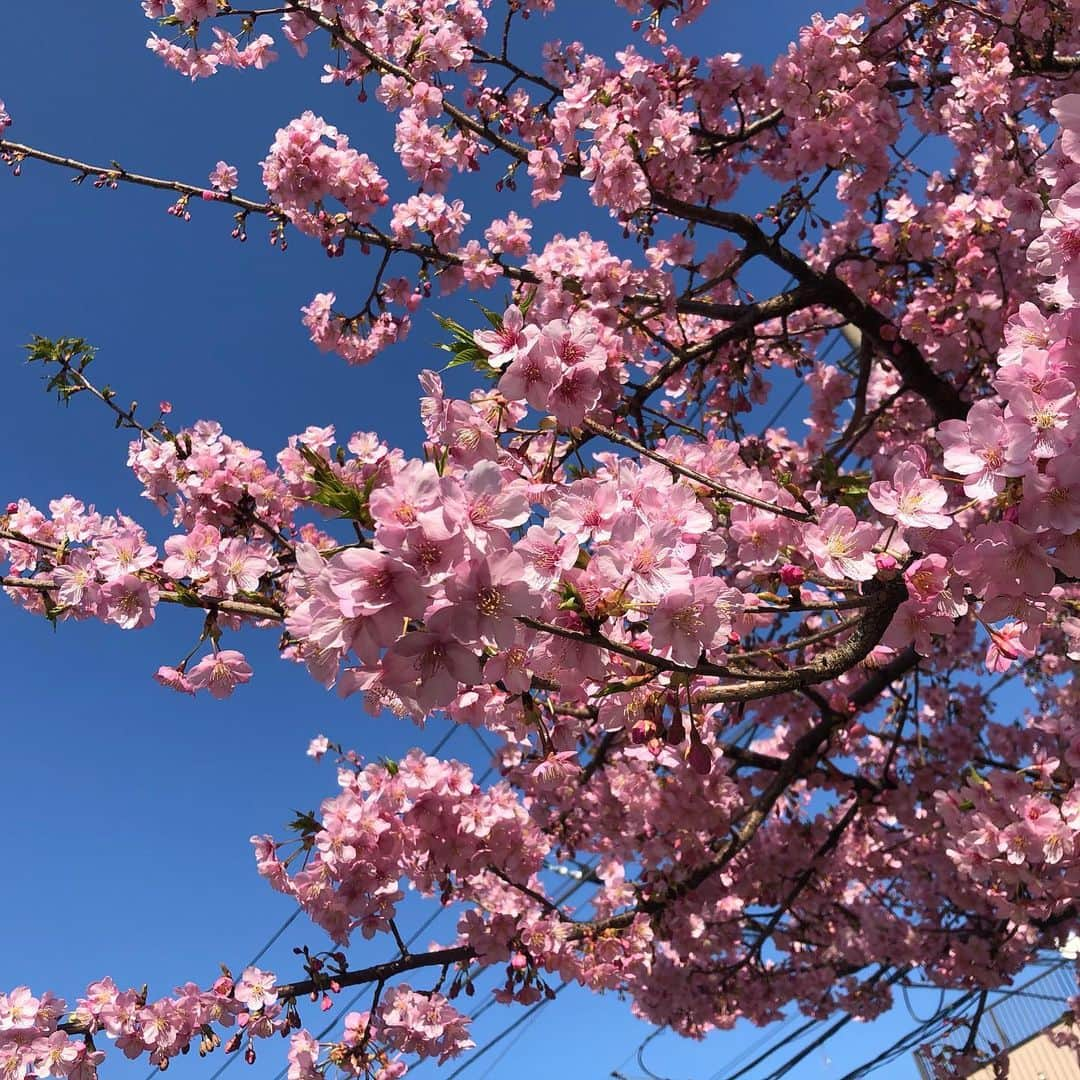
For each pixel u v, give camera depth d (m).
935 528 2.15
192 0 4.52
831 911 7.20
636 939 4.22
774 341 6.62
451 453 2.26
